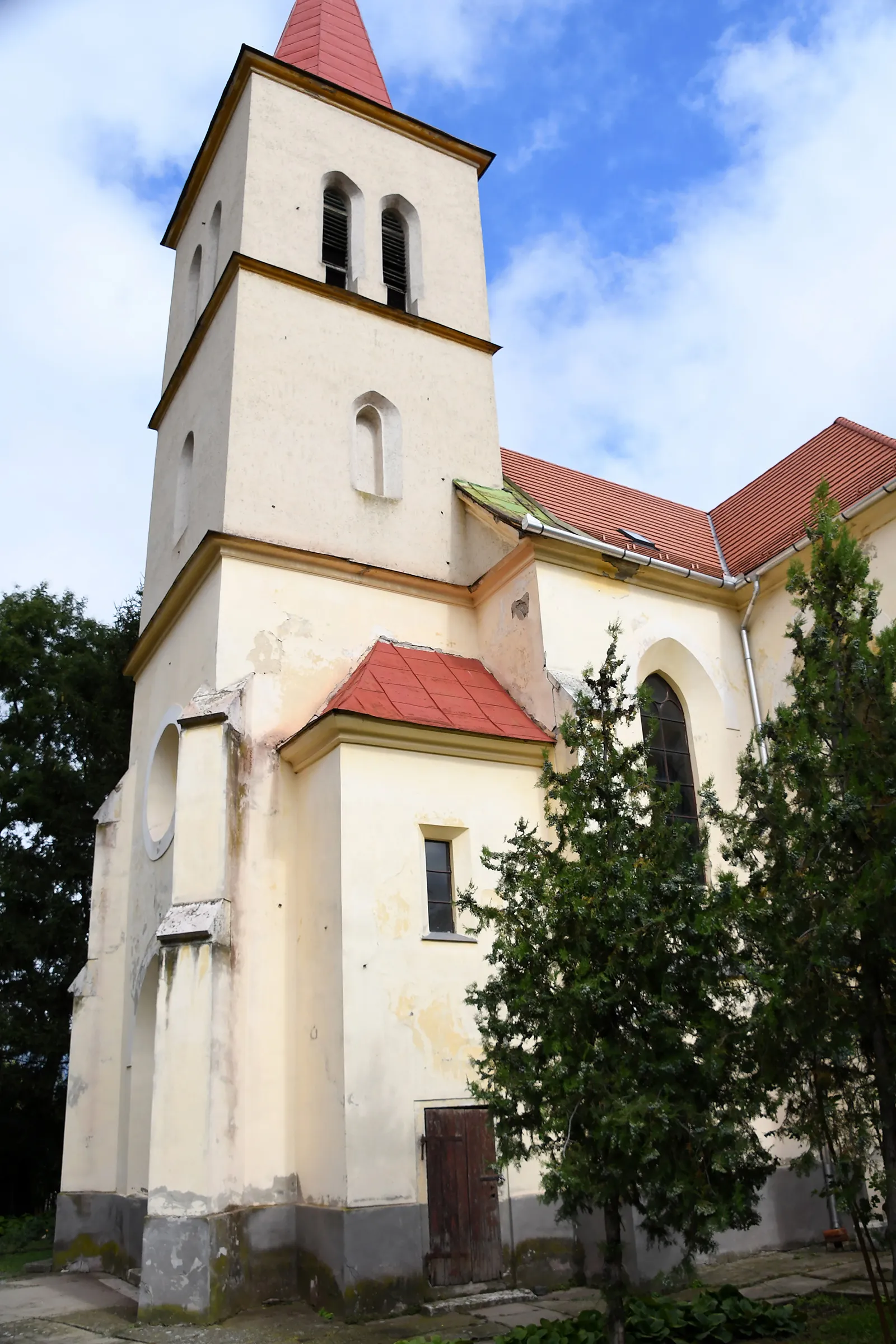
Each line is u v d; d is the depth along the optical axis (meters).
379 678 14.52
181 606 16.59
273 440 16.62
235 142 19.75
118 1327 11.06
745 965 7.72
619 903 7.80
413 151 21.52
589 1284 11.95
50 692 26.59
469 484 18.38
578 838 8.45
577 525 18.89
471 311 20.64
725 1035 7.64
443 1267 11.30
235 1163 11.88
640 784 8.80
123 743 26.67
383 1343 9.57
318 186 19.52
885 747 7.84
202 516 16.95
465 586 17.16
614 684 9.59
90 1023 16.81
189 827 13.25
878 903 7.25
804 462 21.62
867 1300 9.90
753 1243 13.16
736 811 8.74
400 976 12.20
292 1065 12.63
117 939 17.30
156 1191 11.54
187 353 19.14
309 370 17.55
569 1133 7.62
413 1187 11.45
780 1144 13.98
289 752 13.87
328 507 16.73
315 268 18.67
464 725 13.91
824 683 8.31
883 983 7.58
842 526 9.23
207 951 12.27
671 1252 11.46
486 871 13.28
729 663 17.66
